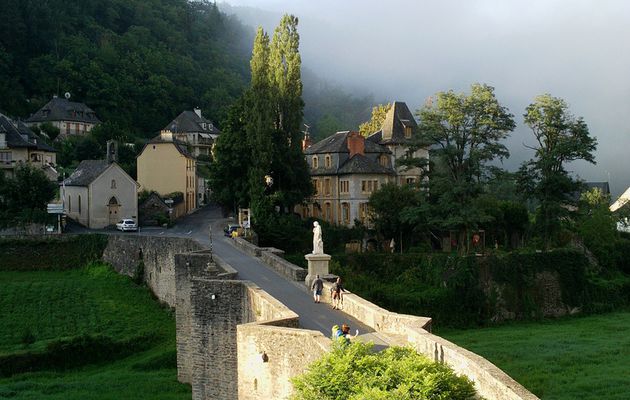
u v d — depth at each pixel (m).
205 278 40.91
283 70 81.62
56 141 142.88
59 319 67.38
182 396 47.16
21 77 173.12
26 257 84.69
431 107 85.31
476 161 81.94
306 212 97.12
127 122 175.88
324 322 34.22
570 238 94.50
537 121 90.75
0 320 66.69
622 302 86.00
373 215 86.69
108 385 50.47
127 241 79.94
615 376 52.25
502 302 78.56
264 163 77.19
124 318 68.12
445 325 75.31
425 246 86.25
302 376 23.08
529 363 57.28
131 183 101.00
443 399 20.16
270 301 34.12
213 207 123.12
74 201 101.25
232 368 38.41
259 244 75.94
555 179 88.38
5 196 93.44
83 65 183.50
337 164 94.75
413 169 98.25
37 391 49.69
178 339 50.72
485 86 87.25
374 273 78.38
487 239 93.44
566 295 82.06
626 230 125.62
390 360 22.23
